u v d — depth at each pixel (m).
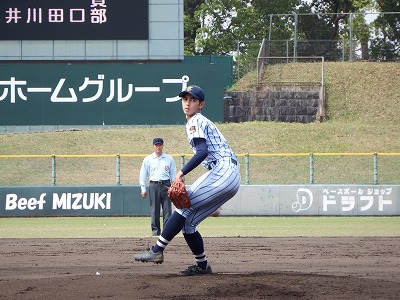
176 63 50.16
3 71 49.56
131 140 51.09
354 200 38.38
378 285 13.16
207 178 13.65
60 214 38.59
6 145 50.25
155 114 49.78
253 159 48.88
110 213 38.59
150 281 13.10
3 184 45.62
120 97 49.75
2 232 29.84
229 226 32.44
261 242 24.48
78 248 22.86
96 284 12.98
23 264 18.77
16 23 49.94
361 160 48.75
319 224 33.53
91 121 49.72
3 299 12.11
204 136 13.53
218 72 50.31
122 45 50.22
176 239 25.84
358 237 26.33
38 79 49.66
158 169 27.12
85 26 50.06
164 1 50.25
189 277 13.43
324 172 47.28
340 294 12.30
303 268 17.59
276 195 38.47
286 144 50.72
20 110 49.69
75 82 49.72
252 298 11.88
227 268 17.62
